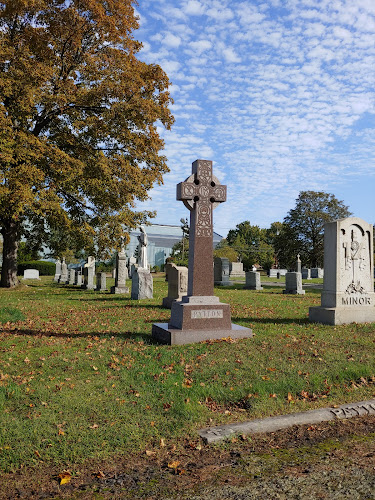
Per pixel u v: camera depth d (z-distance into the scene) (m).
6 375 6.39
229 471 3.82
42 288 27.41
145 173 24.62
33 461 3.96
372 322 10.40
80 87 23.50
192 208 8.80
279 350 7.46
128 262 43.62
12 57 20.66
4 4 22.30
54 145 22.30
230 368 6.49
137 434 4.48
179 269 14.38
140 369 6.54
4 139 19.36
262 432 4.71
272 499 3.30
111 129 22.72
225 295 19.95
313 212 63.56
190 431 4.60
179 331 8.09
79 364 6.94
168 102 24.73
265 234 96.62
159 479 3.70
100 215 24.66
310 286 29.52
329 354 7.28
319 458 4.05
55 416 4.82
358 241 10.66
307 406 5.44
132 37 25.23
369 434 4.66
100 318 12.19
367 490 3.41
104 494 3.46
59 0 22.73
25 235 30.44
